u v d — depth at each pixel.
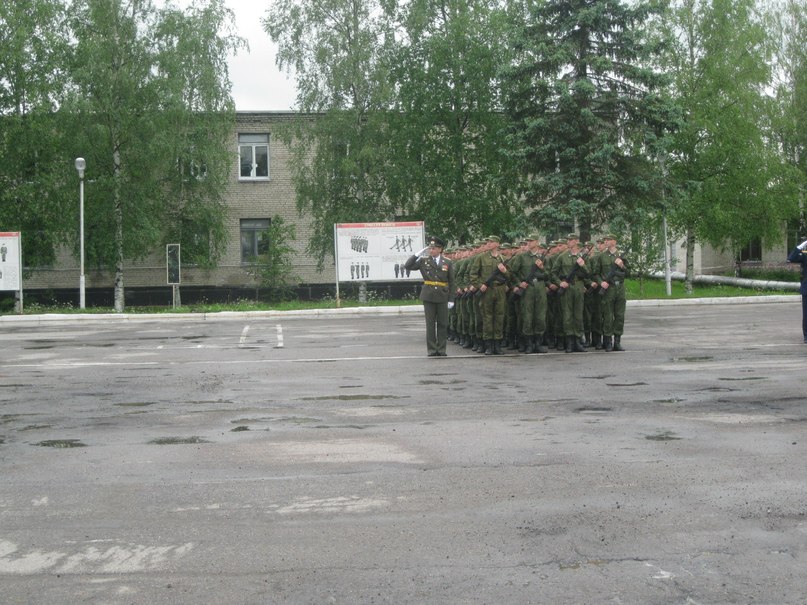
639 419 8.80
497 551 4.95
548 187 33.22
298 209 38.38
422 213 37.91
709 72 39.72
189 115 35.88
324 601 4.29
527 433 8.16
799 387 10.82
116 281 36.03
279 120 42.84
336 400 10.43
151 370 13.91
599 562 4.76
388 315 30.02
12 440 8.23
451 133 37.66
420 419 9.02
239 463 7.14
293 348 17.52
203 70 36.34
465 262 17.55
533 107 34.00
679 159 39.81
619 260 15.68
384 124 37.72
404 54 37.47
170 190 38.03
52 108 35.66
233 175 42.91
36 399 10.88
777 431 8.09
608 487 6.21
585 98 32.75
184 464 7.14
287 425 8.80
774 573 4.58
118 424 9.03
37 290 41.47
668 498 5.93
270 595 4.38
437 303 15.43
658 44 33.06
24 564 4.86
